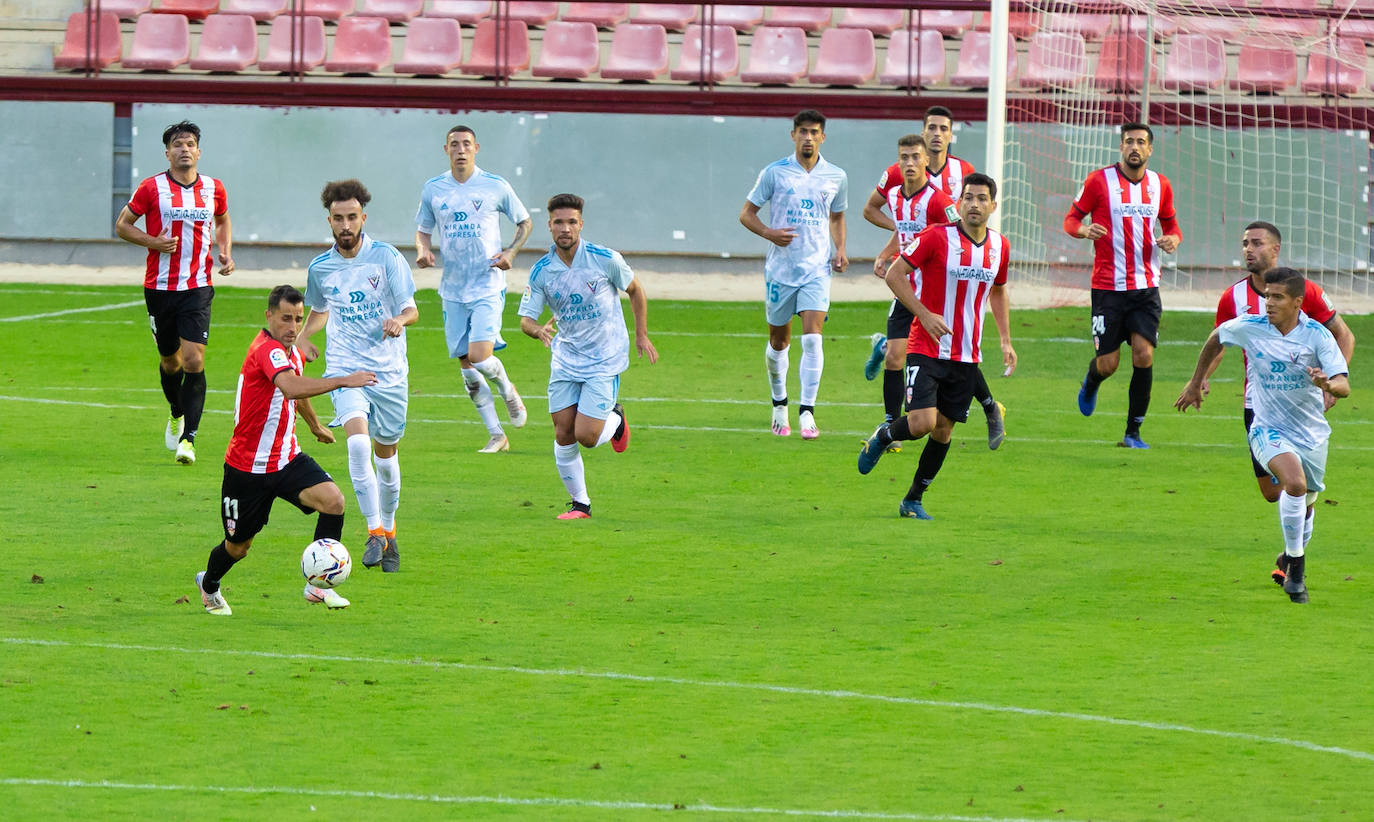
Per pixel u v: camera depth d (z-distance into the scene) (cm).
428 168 6144
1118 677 1800
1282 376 2136
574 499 2619
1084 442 3444
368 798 1400
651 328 5153
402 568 2273
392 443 2298
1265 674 1814
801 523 2612
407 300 2270
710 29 6169
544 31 6806
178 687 1705
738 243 6153
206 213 3005
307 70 6481
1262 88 6269
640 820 1358
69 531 2433
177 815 1347
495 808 1382
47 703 1639
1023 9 6038
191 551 2327
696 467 3080
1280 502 2144
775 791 1435
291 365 1905
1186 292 6091
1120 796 1429
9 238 6212
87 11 6222
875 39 6881
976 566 2333
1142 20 6134
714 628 1992
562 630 1973
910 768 1498
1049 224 6000
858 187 6119
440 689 1723
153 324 3033
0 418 3459
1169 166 6097
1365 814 1387
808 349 3372
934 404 2586
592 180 6134
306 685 1727
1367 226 6062
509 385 3200
